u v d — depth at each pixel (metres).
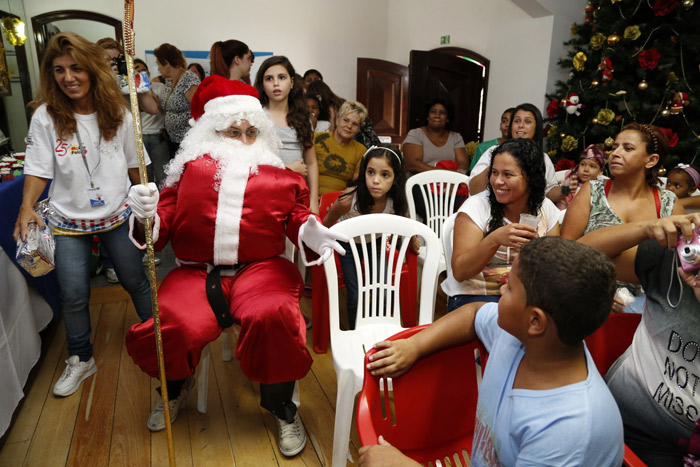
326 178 3.11
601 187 1.86
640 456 1.00
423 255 2.51
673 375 0.92
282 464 1.75
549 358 0.76
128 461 1.75
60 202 2.05
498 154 1.58
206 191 1.75
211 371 2.33
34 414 1.99
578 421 0.71
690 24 3.69
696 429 0.91
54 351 2.48
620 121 3.97
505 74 5.20
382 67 6.21
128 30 1.30
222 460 1.77
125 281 2.25
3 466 1.70
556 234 1.85
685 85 3.66
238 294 1.75
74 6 5.87
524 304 0.74
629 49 3.85
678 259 0.88
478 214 1.71
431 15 6.14
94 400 2.09
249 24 6.34
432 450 1.11
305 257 1.76
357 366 1.62
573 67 4.30
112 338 2.59
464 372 1.10
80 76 1.90
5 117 5.02
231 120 1.85
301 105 2.62
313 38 6.66
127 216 2.17
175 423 1.96
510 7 5.02
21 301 2.17
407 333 1.07
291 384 1.80
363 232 1.88
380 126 6.39
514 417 0.79
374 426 0.99
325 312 2.40
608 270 0.70
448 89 5.75
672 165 3.69
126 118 2.14
